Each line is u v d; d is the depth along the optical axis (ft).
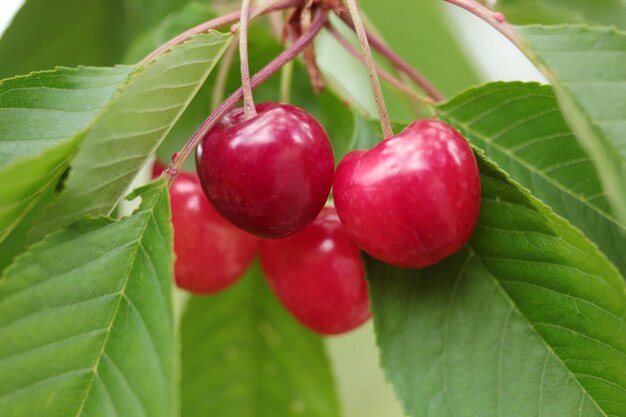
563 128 1.07
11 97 1.01
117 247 0.95
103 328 0.94
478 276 1.05
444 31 1.46
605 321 1.00
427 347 1.05
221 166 0.98
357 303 1.13
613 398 1.01
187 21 1.23
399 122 1.14
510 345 1.03
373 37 1.12
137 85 0.95
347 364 1.82
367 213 0.98
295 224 1.00
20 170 0.93
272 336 1.33
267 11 1.07
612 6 1.30
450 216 0.98
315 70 1.10
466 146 0.99
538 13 1.29
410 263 1.01
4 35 1.32
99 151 0.94
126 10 1.36
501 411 1.02
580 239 0.98
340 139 1.23
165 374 0.91
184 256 1.14
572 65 1.00
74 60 1.36
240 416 1.34
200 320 1.32
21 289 0.93
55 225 0.95
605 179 0.95
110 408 0.93
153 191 0.97
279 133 0.98
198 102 1.19
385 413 1.83
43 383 0.93
